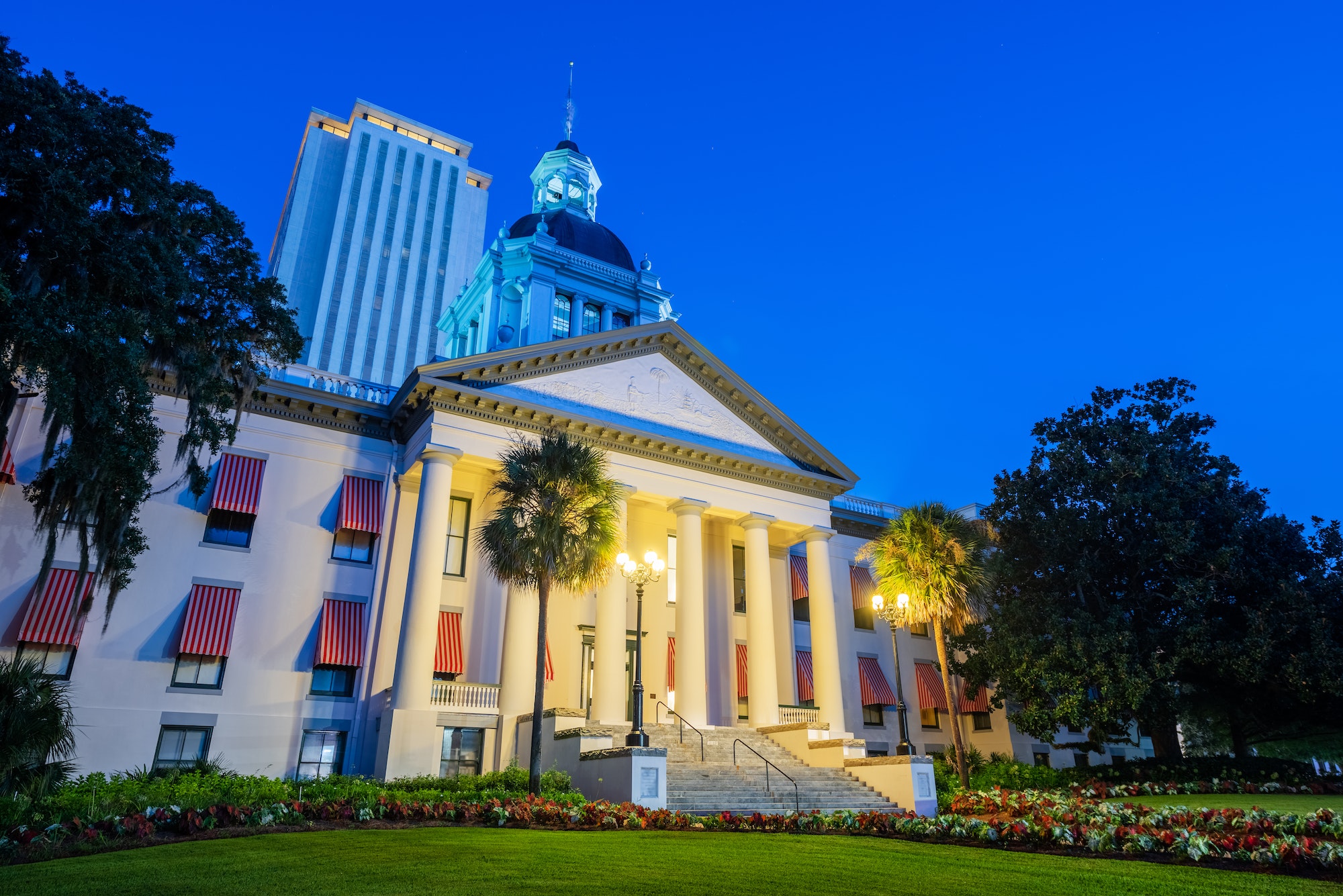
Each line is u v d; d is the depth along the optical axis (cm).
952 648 4291
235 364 2314
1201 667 3488
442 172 13200
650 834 1673
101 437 1794
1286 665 3234
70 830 1401
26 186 1723
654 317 5706
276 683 2814
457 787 2356
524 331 5216
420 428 3109
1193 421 4000
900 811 2447
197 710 2678
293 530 2998
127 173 1823
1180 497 3603
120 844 1362
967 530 3272
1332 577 3534
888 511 4466
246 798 1873
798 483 3750
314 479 3097
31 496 1967
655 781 2211
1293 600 3331
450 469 2967
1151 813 1798
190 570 2811
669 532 3744
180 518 2847
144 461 1873
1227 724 4659
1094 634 3447
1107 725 3397
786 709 3497
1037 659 3503
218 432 2117
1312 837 1491
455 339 6075
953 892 1046
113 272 1762
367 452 3206
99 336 1670
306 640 2906
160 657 2684
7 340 1688
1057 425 4012
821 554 3700
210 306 2153
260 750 2723
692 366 3669
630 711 3362
